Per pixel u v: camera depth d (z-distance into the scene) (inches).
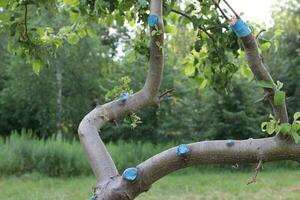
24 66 1021.8
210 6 127.3
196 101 877.8
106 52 1041.5
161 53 93.1
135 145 784.9
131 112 96.9
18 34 129.6
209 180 644.7
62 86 1052.5
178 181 631.8
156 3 91.4
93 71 1029.8
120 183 80.8
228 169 755.4
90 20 134.1
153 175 80.6
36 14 131.3
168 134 877.2
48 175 701.3
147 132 876.0
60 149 711.7
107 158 88.1
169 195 534.0
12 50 132.9
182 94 868.6
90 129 93.1
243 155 79.9
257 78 82.0
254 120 837.8
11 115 1165.1
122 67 858.8
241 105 843.4
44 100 1060.5
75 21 135.3
